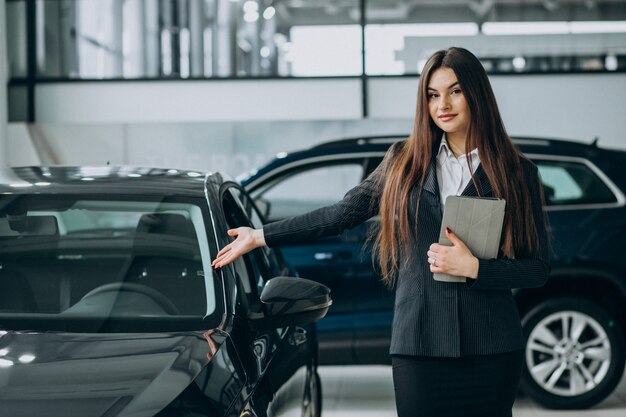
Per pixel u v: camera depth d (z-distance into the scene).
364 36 9.97
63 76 10.09
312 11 10.01
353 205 2.86
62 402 2.27
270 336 3.11
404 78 9.98
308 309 3.00
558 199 5.95
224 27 10.02
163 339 2.68
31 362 2.47
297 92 10.01
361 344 5.78
